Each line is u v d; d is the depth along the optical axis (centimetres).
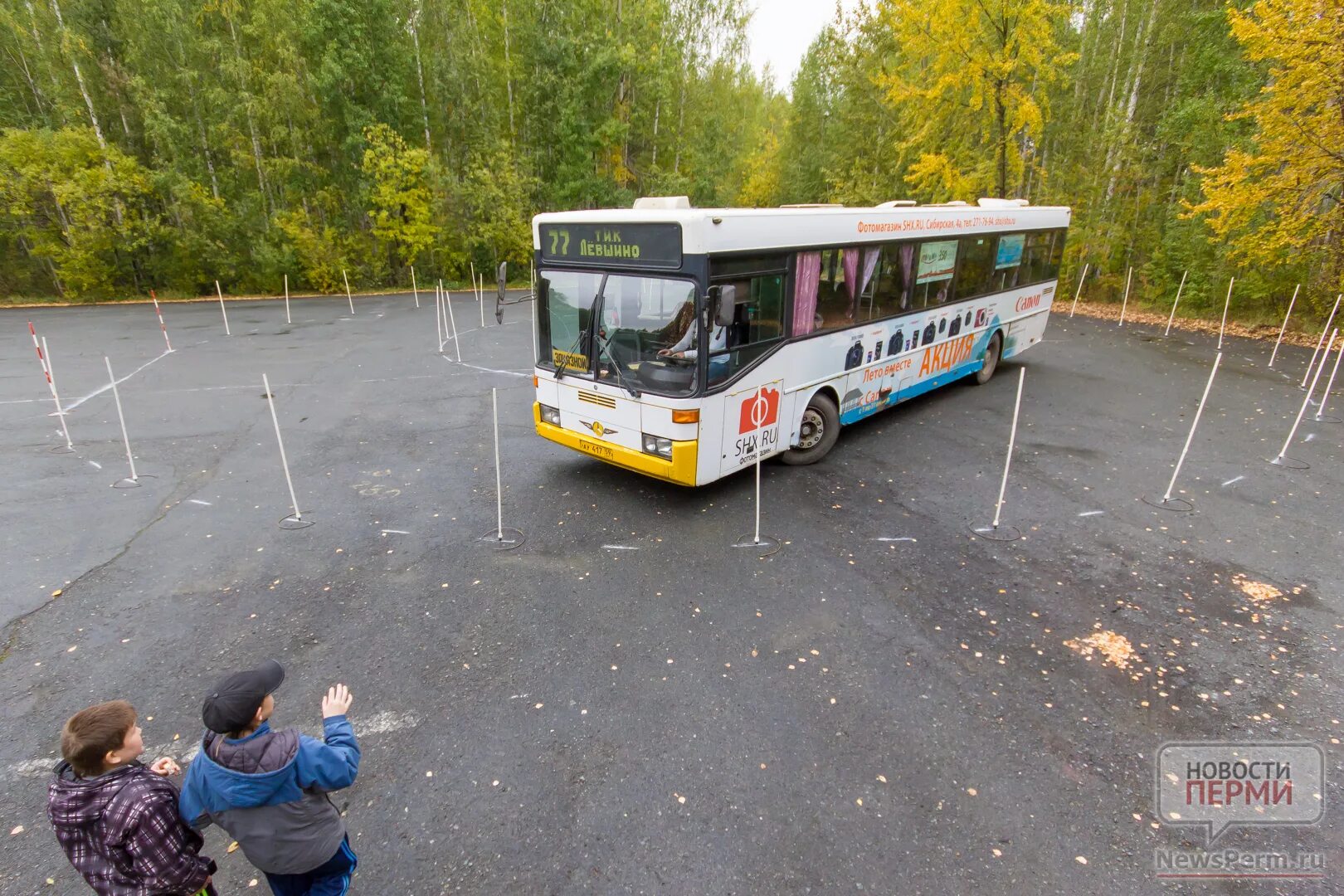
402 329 1852
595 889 299
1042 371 1371
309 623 508
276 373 1312
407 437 939
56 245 2259
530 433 959
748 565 595
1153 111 2300
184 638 489
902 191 2958
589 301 686
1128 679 448
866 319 867
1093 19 2428
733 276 643
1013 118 2075
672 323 633
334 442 917
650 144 3412
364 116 2570
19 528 660
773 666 458
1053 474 812
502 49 2959
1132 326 1914
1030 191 2483
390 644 482
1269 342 1642
